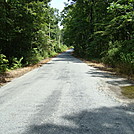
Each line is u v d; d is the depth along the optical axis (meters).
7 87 6.02
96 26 21.06
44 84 6.33
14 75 9.04
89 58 20.80
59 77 7.92
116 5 9.50
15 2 12.24
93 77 7.73
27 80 7.38
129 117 3.11
